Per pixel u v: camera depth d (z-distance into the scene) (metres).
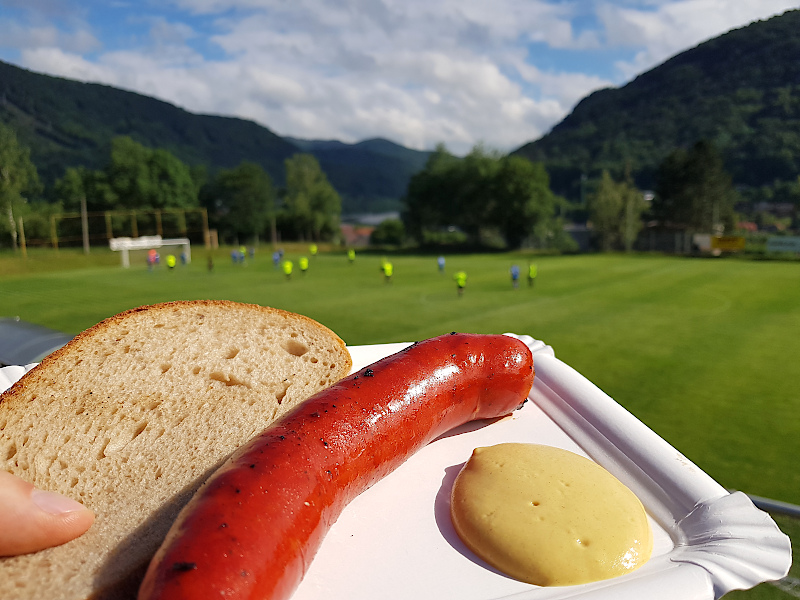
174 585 0.98
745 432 8.70
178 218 107.56
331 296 28.67
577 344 16.16
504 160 84.88
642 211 86.00
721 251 66.81
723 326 18.89
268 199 112.19
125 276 42.41
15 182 90.62
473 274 39.97
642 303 24.56
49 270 50.25
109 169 105.88
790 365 13.30
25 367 2.32
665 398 10.74
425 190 90.75
